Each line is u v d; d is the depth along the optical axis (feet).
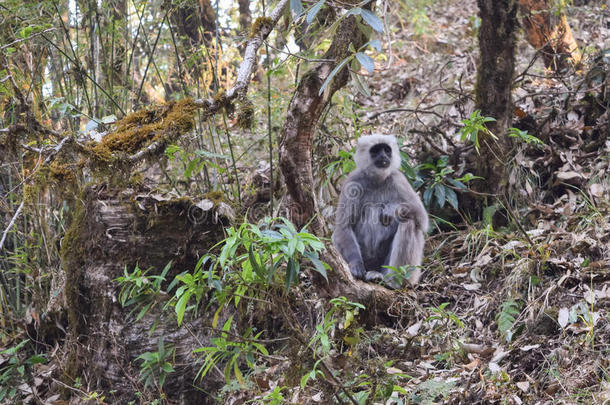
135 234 17.06
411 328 17.58
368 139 22.17
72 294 17.66
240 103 14.34
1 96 17.67
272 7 25.59
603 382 13.87
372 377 13.52
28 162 14.80
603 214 20.93
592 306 16.21
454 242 22.54
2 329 20.58
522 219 22.91
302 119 15.67
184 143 14.03
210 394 17.06
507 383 14.66
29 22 18.53
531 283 17.94
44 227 19.19
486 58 23.06
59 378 18.30
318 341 16.43
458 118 27.32
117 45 23.85
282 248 11.92
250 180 24.41
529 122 25.17
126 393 16.84
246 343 13.79
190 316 17.06
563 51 29.86
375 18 12.44
